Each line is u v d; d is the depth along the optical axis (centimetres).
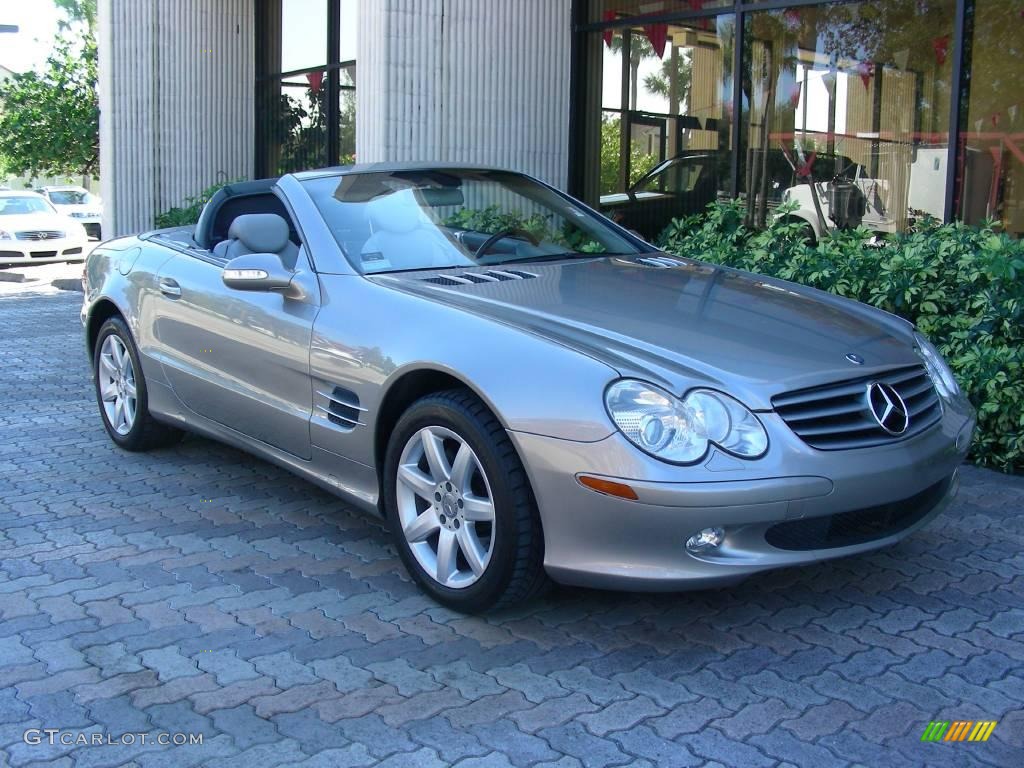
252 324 447
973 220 741
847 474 321
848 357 351
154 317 524
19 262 1966
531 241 477
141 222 1359
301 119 1368
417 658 338
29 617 369
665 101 923
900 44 768
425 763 279
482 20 914
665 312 377
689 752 283
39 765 278
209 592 392
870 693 315
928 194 762
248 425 464
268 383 442
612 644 348
